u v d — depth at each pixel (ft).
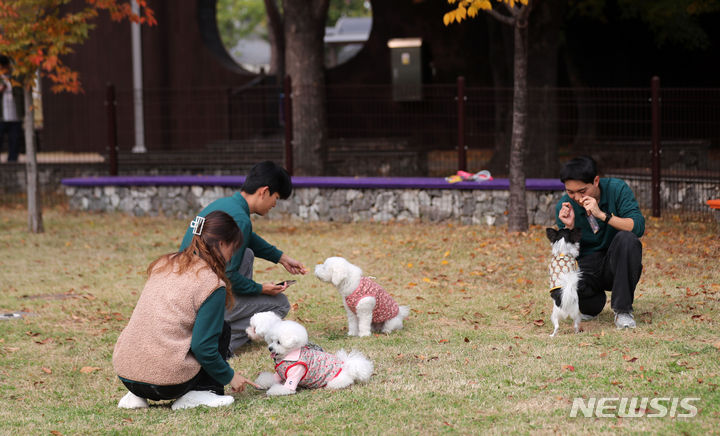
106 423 12.39
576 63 60.90
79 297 22.98
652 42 65.05
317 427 11.82
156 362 12.20
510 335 17.51
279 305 17.43
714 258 25.50
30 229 35.68
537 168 46.70
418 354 15.98
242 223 16.01
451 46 65.16
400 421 11.98
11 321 20.08
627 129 58.65
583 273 17.44
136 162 50.01
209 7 70.79
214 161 49.03
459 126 39.37
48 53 33.40
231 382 12.85
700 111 38.63
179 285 12.34
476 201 35.32
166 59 69.72
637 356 14.98
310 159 43.80
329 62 113.70
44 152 55.47
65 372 15.93
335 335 18.04
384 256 28.45
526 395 13.04
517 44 31.60
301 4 44.04
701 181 34.58
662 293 20.93
